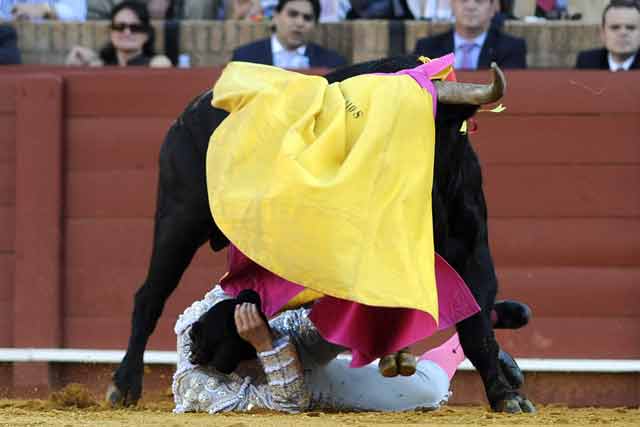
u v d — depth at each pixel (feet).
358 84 29.68
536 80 48.67
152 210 49.62
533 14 53.31
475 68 50.60
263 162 29.84
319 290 28.04
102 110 49.83
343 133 28.96
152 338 48.93
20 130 49.73
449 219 31.63
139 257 49.67
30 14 54.70
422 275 28.22
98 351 49.32
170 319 48.93
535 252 48.80
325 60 51.29
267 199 28.71
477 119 48.70
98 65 52.37
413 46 51.65
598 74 48.70
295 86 30.32
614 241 48.73
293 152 28.73
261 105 30.37
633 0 50.72
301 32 50.98
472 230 31.83
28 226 49.73
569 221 48.80
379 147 28.50
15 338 49.67
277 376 30.12
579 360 48.39
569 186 48.73
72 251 49.90
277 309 30.22
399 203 28.35
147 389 48.91
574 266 48.80
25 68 50.49
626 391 48.65
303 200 28.25
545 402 48.83
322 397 31.99
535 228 48.75
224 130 31.04
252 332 29.66
